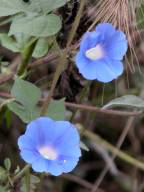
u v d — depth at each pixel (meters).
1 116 0.67
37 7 0.53
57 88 0.62
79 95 0.64
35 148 0.46
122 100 0.56
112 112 0.63
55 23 0.52
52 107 0.53
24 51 0.62
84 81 0.64
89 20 0.56
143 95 0.86
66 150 0.46
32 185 0.57
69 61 0.57
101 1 0.55
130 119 0.83
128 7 0.55
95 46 0.47
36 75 0.72
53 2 0.53
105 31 0.47
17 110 0.53
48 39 0.60
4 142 0.85
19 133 0.85
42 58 0.63
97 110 0.63
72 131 0.47
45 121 0.46
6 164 0.54
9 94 0.67
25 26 0.52
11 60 0.75
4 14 0.53
